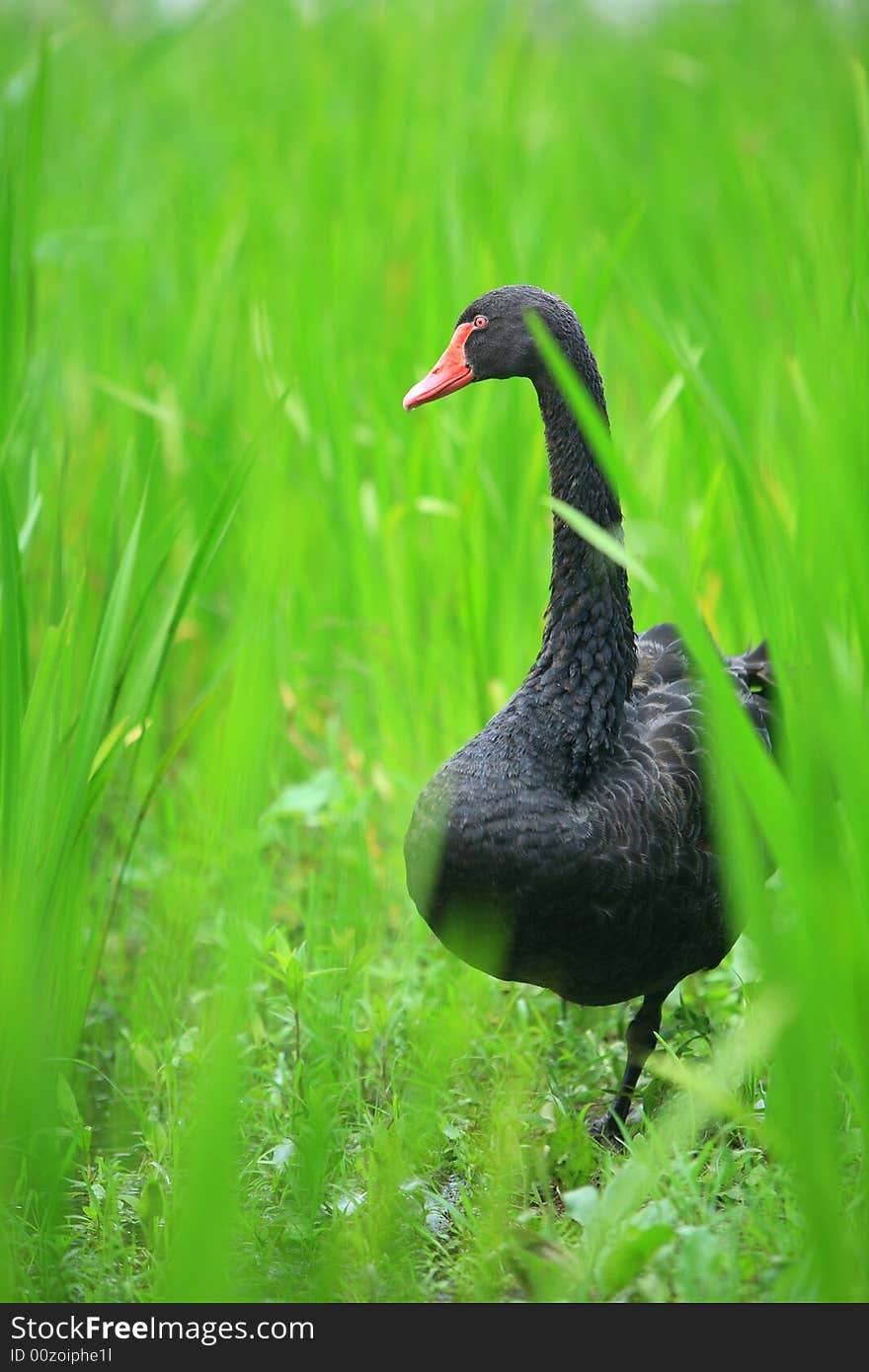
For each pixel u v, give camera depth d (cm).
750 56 1983
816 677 547
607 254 972
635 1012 876
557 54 1889
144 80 1616
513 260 1202
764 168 1337
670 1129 662
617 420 1241
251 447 791
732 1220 620
